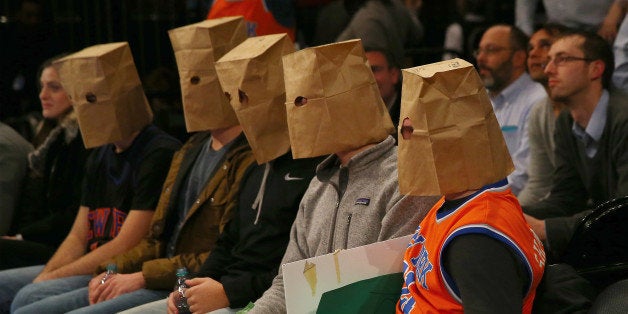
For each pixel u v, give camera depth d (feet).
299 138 31.63
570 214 42.52
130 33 75.77
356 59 31.53
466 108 24.98
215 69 40.14
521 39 50.49
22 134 67.82
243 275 36.52
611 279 29.91
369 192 31.50
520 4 61.98
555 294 26.50
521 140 50.26
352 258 28.14
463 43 68.54
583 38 40.14
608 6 56.44
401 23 61.52
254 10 54.24
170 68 75.25
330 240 32.22
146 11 75.25
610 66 40.42
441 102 24.95
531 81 50.60
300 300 27.58
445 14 73.36
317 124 31.32
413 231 30.12
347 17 63.87
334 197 32.58
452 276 24.35
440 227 25.21
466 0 73.61
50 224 55.06
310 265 27.73
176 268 40.75
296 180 36.42
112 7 75.77
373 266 28.30
